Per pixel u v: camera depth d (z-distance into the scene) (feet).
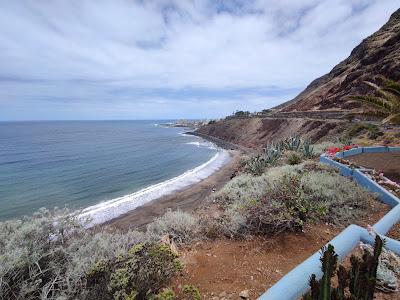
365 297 9.79
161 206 65.82
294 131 154.51
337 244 14.43
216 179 94.68
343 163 40.22
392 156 43.68
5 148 215.10
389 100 35.60
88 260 14.84
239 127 262.67
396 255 14.30
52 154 179.32
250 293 13.17
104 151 195.93
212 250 18.45
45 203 73.82
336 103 189.57
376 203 25.22
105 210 64.34
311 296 9.11
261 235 19.86
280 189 24.81
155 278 12.85
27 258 13.00
